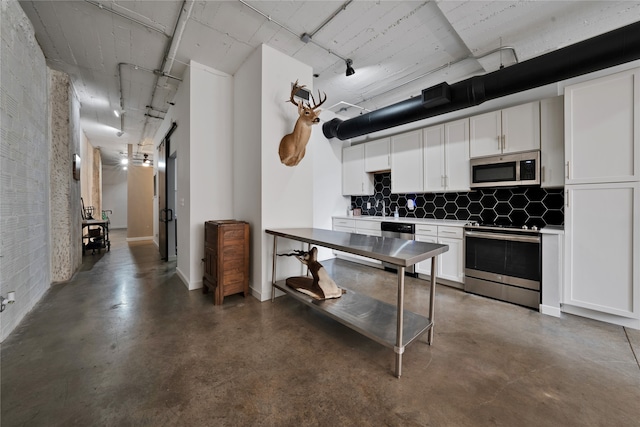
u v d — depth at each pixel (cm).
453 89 287
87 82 370
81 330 215
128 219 728
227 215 349
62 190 345
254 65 294
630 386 150
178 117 376
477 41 259
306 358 179
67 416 128
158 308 262
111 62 317
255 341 201
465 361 176
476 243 307
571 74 223
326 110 482
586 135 232
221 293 273
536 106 283
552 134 273
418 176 395
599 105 225
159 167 540
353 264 463
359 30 256
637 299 212
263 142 285
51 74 330
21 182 229
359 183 486
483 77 269
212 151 336
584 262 236
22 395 141
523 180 291
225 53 300
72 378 155
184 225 347
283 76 298
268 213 290
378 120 368
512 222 332
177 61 315
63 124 341
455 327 226
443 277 338
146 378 157
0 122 193
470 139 338
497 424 125
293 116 310
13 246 214
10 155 208
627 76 212
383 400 141
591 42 207
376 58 304
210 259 294
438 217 409
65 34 264
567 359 177
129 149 724
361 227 448
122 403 137
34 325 222
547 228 267
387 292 316
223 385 152
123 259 483
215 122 337
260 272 287
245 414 131
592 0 204
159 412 131
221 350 188
